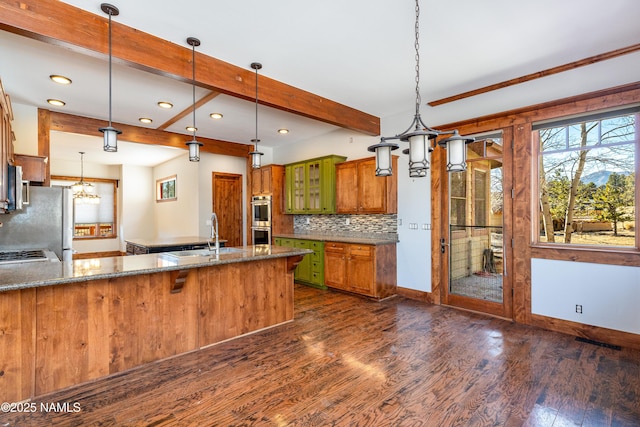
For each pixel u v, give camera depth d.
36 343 2.25
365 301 4.62
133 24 2.53
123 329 2.62
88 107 4.37
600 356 2.87
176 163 7.93
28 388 2.22
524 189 3.70
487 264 4.05
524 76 3.56
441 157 4.44
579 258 3.34
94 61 3.08
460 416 2.05
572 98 3.30
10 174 3.14
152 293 2.77
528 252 3.68
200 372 2.61
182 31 2.63
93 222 9.17
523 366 2.69
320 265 5.36
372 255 4.61
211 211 7.08
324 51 2.98
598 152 3.30
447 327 3.58
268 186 6.55
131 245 5.27
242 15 2.42
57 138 5.98
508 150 3.83
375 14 2.43
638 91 2.97
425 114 4.54
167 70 2.76
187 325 2.97
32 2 2.13
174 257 3.12
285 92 3.71
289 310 3.79
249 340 3.26
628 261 3.06
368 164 5.02
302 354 2.93
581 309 3.33
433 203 4.49
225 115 4.81
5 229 3.86
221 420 2.02
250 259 3.14
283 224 6.57
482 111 4.00
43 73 3.32
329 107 4.25
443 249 4.44
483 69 3.40
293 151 6.80
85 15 2.34
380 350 3.00
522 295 3.72
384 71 3.41
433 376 2.53
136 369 2.66
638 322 3.01
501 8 2.36
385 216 5.12
